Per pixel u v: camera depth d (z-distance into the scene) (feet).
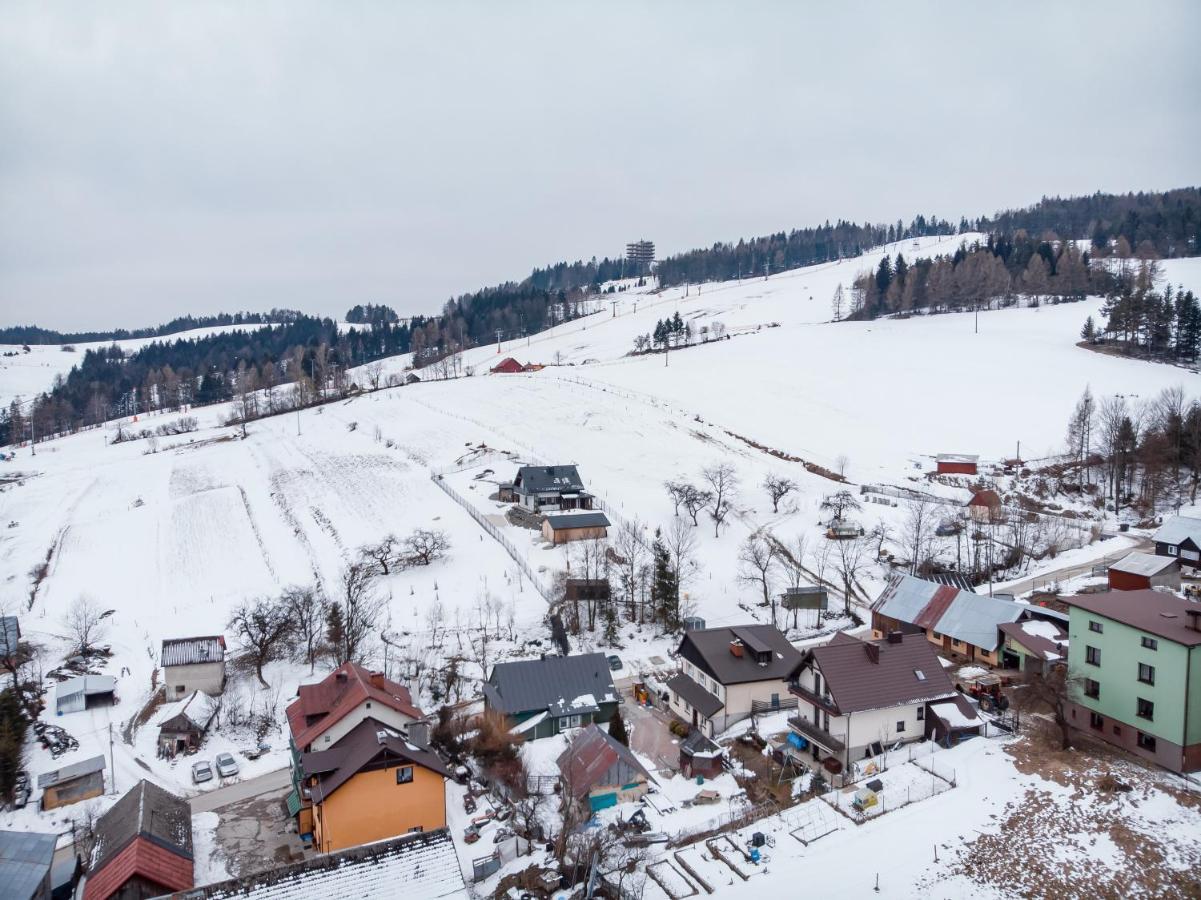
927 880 126.62
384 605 286.25
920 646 180.75
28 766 190.49
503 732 188.14
